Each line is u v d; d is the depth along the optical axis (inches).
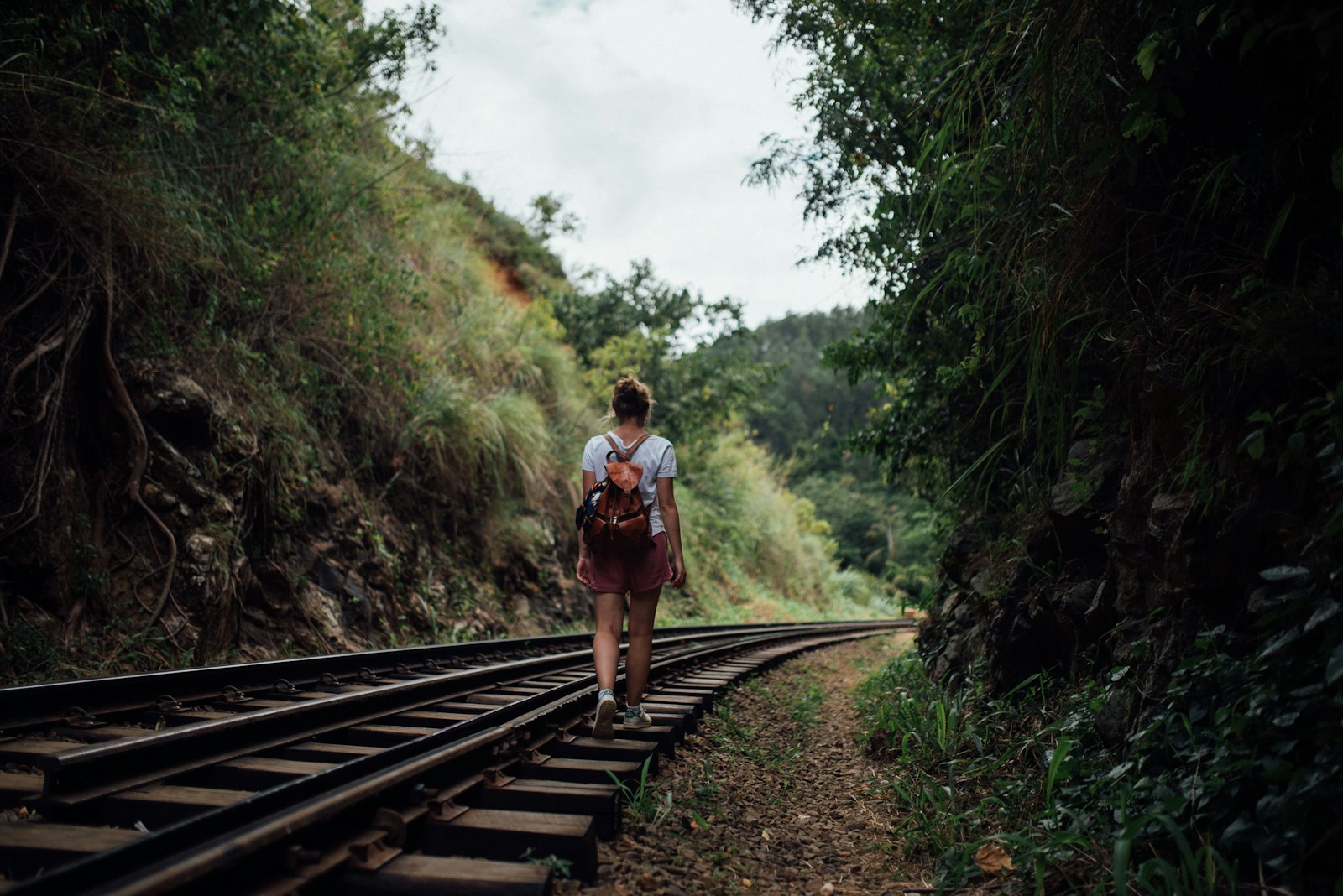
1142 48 128.9
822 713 278.2
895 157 302.8
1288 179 129.0
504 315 598.5
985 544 250.5
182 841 84.0
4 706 143.2
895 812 157.5
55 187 258.8
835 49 291.7
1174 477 136.6
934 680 249.4
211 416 287.1
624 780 138.3
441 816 108.8
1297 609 97.3
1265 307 118.6
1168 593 136.2
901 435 327.9
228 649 266.8
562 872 99.7
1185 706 114.4
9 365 232.7
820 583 1127.0
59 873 70.1
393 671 242.8
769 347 2984.7
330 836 94.0
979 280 217.0
